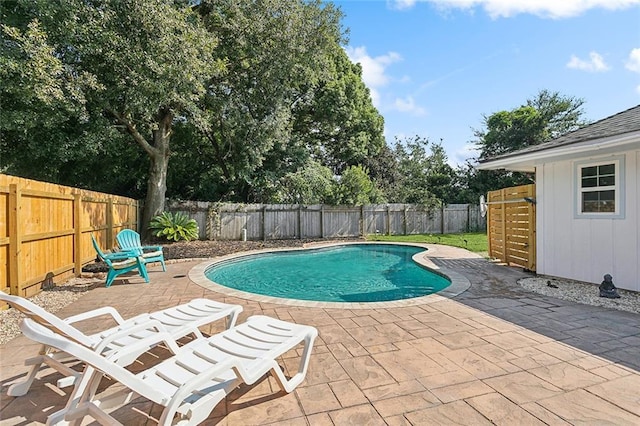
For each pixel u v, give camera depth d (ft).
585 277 20.15
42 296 17.63
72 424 6.39
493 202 28.76
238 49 41.75
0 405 7.97
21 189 16.20
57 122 30.01
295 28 40.16
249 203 53.26
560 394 8.25
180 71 29.94
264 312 15.28
